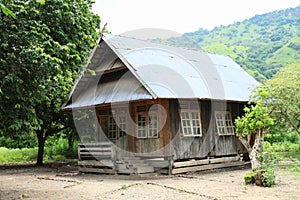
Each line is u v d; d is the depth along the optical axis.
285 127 17.38
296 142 27.14
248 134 12.10
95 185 11.61
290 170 14.07
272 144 25.56
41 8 10.31
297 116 16.03
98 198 9.30
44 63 9.04
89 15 13.12
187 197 9.18
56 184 12.22
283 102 14.80
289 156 19.81
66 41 11.10
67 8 10.60
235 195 9.30
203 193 9.66
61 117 19.08
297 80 15.53
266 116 11.20
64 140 29.48
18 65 9.02
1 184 12.61
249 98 15.60
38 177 14.34
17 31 9.01
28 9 9.47
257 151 11.23
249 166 16.75
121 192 10.09
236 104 16.47
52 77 11.11
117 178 13.33
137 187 10.92
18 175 15.48
